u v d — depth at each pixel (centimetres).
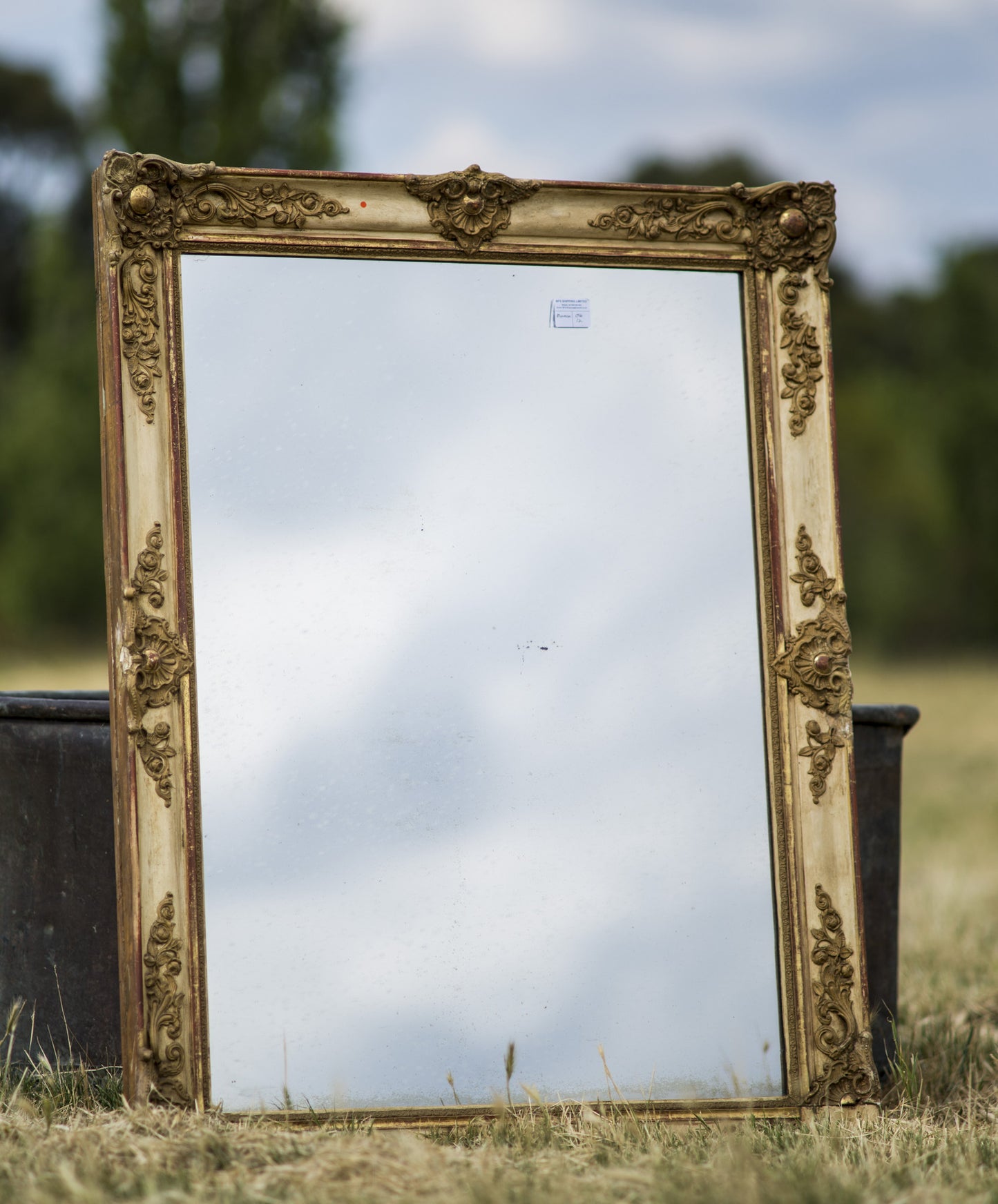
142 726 324
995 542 2733
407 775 339
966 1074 389
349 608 341
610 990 341
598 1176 279
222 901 328
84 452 2516
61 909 365
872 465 3152
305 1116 321
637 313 363
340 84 2128
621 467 357
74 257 3023
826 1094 345
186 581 331
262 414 341
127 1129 299
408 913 335
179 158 2069
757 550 360
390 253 350
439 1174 275
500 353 355
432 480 348
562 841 344
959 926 568
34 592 2459
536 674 347
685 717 353
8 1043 369
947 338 2786
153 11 2056
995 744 1281
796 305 367
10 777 372
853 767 358
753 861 352
